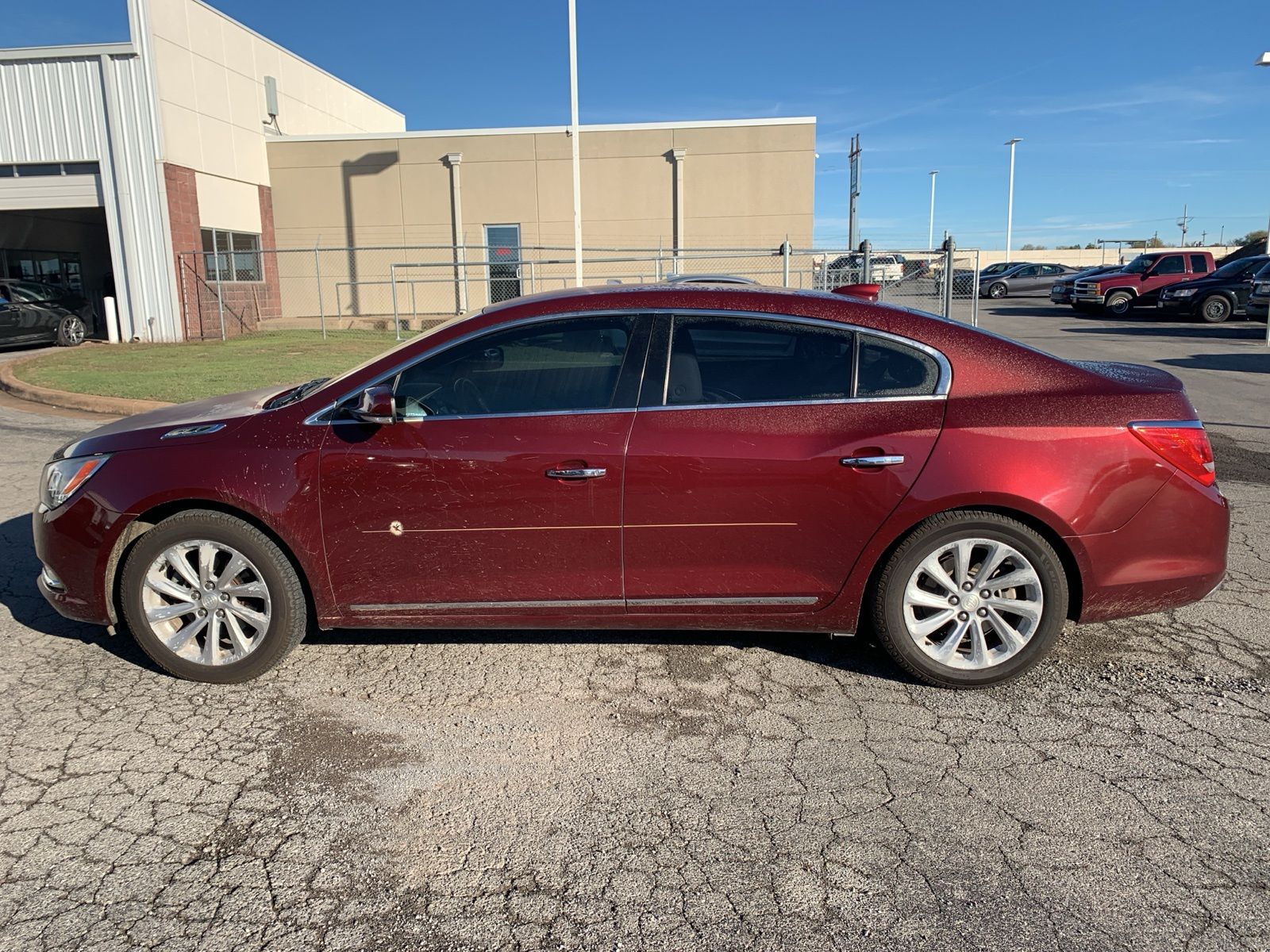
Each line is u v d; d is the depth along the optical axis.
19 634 4.32
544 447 3.54
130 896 2.51
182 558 3.71
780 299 3.69
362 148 23.23
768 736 3.36
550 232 23.16
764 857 2.67
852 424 3.53
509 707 3.60
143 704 3.63
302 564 3.65
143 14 18.25
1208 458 3.63
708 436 3.53
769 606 3.67
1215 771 3.09
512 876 2.60
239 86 21.88
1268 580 4.93
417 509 3.59
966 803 2.92
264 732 3.41
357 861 2.66
